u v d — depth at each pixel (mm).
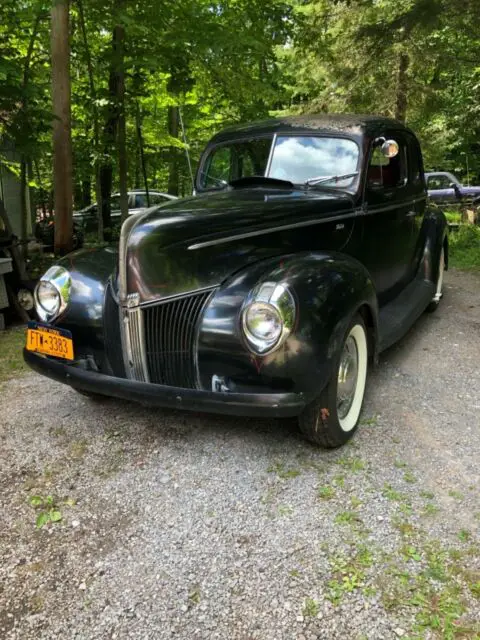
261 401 2430
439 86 12281
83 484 2695
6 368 4309
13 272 5551
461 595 1959
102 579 2086
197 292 2686
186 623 1881
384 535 2271
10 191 10344
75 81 9125
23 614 1938
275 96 8648
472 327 5133
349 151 3703
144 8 6945
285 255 2926
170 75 7938
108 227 10961
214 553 2203
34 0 6211
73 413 3467
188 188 14016
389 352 4461
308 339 2439
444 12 8031
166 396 2590
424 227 5262
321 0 10977
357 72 11266
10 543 2289
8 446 3070
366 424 3217
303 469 2766
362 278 2906
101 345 2959
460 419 3264
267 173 3922
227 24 7508
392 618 1869
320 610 1913
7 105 5707
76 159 9227
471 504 2455
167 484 2678
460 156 22953
